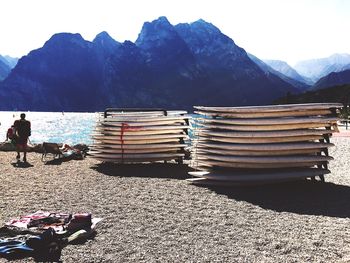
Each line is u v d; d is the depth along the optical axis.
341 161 16.66
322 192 10.02
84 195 9.48
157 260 5.39
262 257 5.56
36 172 13.09
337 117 11.02
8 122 119.38
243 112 11.20
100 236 6.39
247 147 10.88
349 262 5.39
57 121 128.38
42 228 6.53
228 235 6.52
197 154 11.79
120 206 8.38
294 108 10.91
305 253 5.75
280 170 11.03
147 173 12.82
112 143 14.66
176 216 7.64
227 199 9.16
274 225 7.12
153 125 14.40
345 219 7.59
